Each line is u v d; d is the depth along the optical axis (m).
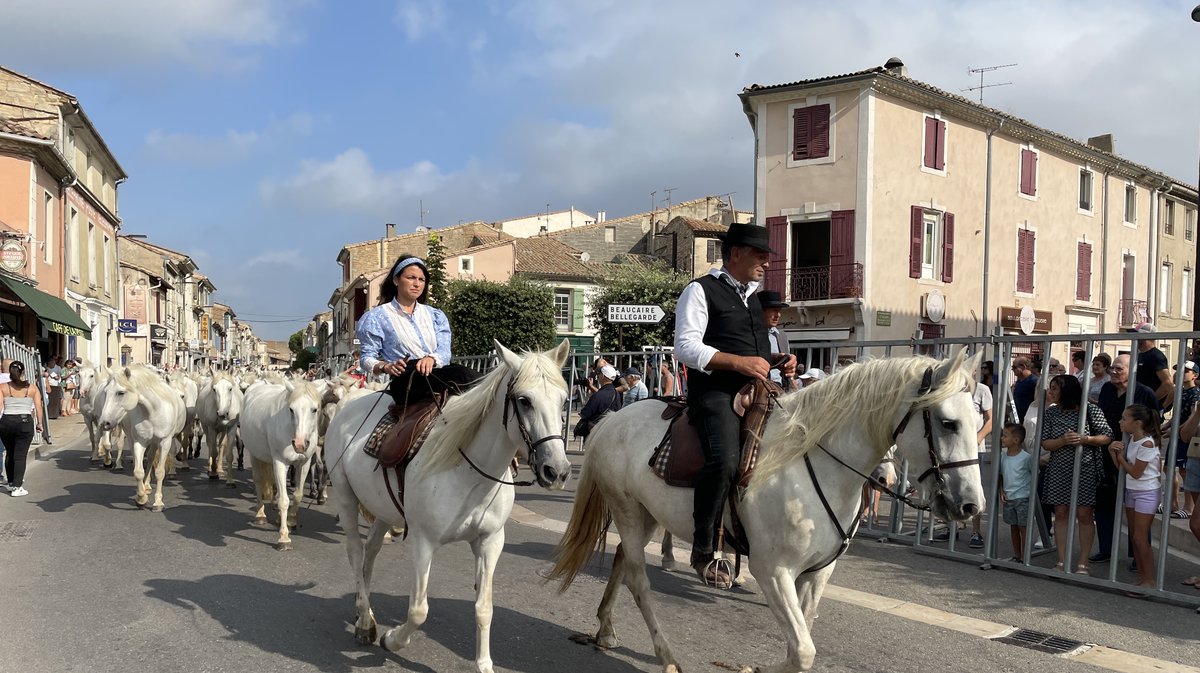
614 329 30.52
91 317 27.47
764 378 3.82
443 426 4.14
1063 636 5.23
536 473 3.77
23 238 19.95
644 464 4.43
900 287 22.30
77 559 6.70
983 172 24.48
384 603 5.64
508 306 31.45
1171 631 5.32
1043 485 6.88
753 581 6.55
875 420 3.75
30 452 13.55
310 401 7.09
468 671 4.46
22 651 4.60
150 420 8.97
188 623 5.12
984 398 8.17
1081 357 8.41
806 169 22.44
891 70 23.02
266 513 8.86
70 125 24.88
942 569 6.95
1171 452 5.91
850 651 4.92
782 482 3.80
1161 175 30.52
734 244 4.23
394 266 5.27
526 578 6.45
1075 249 27.58
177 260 51.59
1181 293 33.47
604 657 4.73
